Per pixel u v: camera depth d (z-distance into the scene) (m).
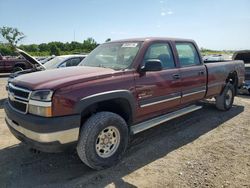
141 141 4.88
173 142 4.84
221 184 3.42
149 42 4.58
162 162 4.02
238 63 7.52
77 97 3.37
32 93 3.32
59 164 3.95
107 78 3.78
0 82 14.52
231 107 7.53
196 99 5.75
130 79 4.04
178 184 3.41
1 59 17.39
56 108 3.22
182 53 5.39
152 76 4.42
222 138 5.10
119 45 4.82
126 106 4.10
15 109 3.63
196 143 4.81
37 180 3.50
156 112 4.72
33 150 4.41
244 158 4.20
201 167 3.87
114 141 3.87
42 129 3.17
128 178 3.55
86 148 3.51
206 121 6.20
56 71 4.04
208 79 6.02
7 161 4.03
